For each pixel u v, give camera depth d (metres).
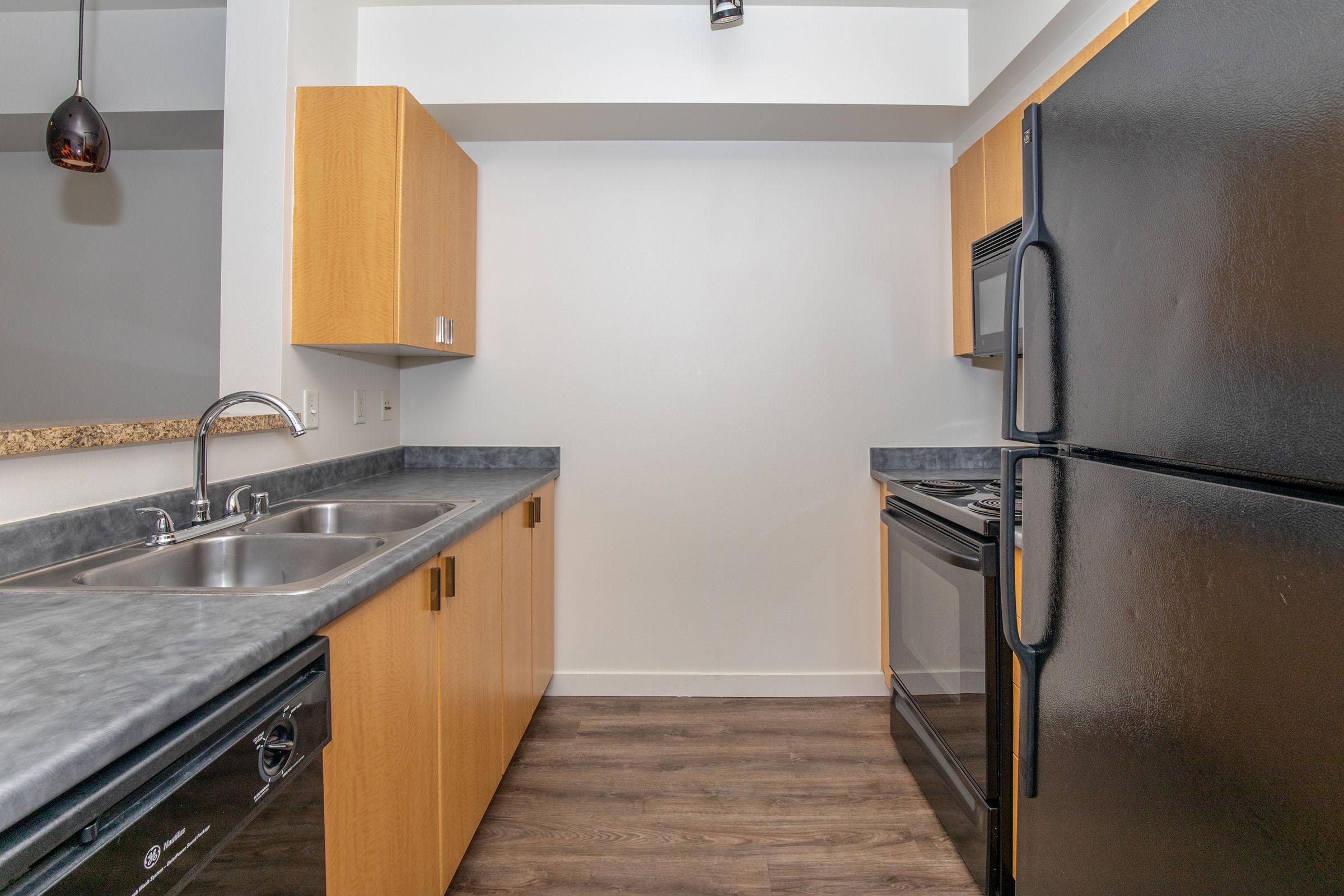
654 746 2.20
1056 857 0.77
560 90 2.22
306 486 1.88
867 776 2.01
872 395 2.57
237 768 0.73
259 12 1.78
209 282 2.79
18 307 2.80
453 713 1.46
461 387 2.57
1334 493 0.44
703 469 2.58
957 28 2.26
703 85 2.23
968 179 2.34
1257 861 0.49
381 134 1.79
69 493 1.17
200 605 0.91
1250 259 0.49
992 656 1.49
